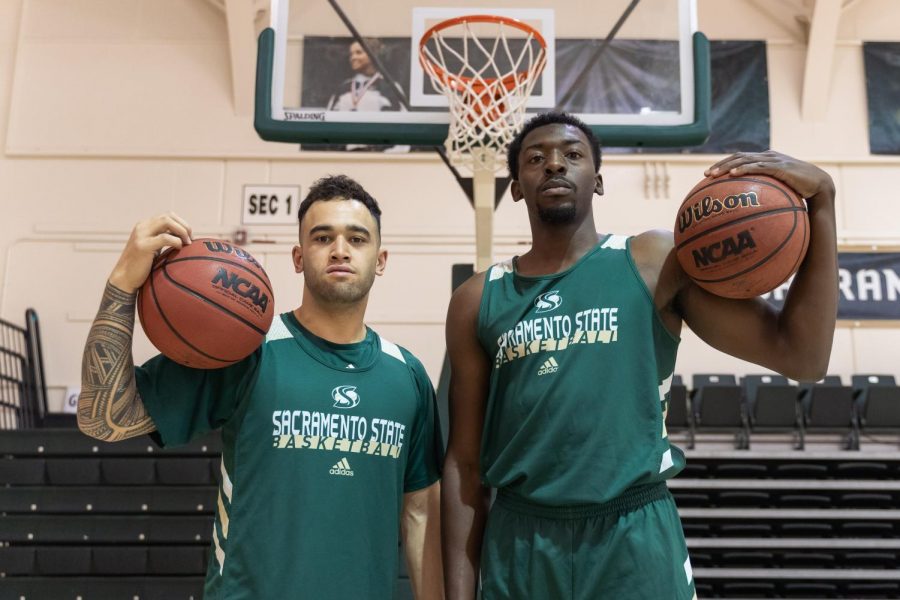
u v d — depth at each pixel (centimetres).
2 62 713
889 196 696
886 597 522
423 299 681
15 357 651
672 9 341
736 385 589
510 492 180
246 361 185
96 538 508
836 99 712
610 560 165
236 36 689
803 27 721
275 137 326
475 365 195
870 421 589
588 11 342
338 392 185
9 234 684
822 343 163
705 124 322
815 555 534
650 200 700
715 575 527
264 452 179
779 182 161
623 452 168
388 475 185
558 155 187
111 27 721
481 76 332
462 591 182
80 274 679
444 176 702
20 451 549
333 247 186
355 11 341
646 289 179
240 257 171
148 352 659
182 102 709
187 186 696
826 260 162
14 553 500
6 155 695
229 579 173
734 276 159
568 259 189
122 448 549
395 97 332
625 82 334
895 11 727
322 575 171
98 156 698
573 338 176
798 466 572
